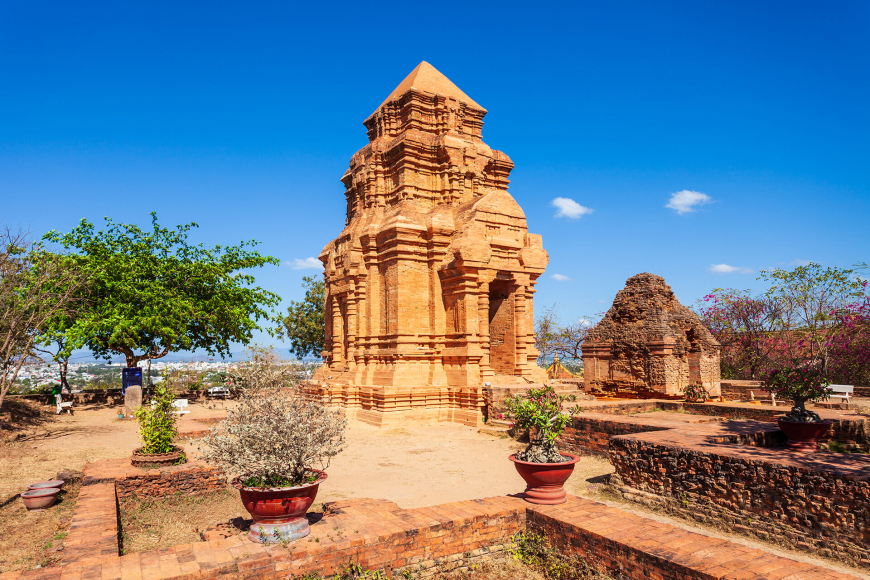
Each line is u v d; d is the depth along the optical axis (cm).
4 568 830
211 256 3409
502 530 909
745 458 1010
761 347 3659
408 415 2423
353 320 2811
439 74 3161
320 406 895
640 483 1193
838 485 881
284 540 765
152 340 3275
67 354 2580
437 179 2884
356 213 3036
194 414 2655
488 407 2284
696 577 682
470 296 2552
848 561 848
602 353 3106
